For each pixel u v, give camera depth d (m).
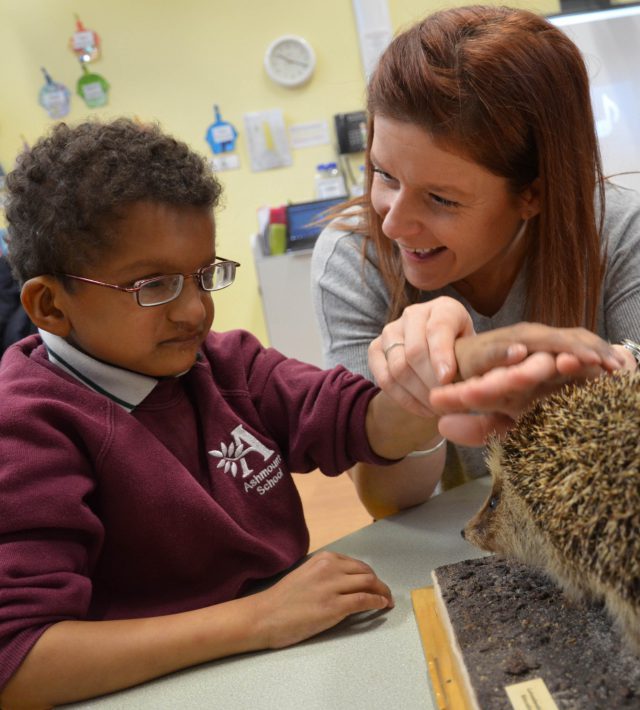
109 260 0.75
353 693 0.66
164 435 0.88
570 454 0.61
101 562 0.84
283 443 1.03
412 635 0.73
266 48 3.28
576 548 0.61
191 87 3.32
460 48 0.85
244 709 0.66
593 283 1.05
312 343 2.79
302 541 0.97
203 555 0.85
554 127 0.91
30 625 0.68
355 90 3.33
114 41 3.26
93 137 0.78
